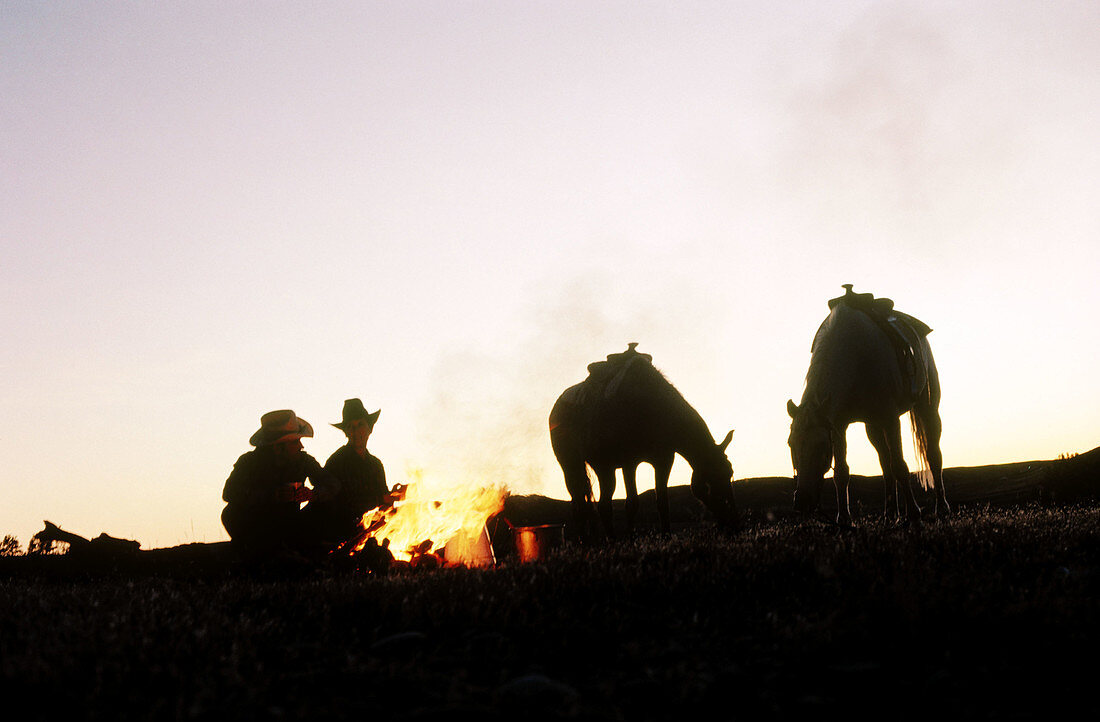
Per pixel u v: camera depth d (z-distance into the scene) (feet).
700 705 10.84
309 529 25.95
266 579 23.67
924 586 14.62
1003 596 15.11
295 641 14.15
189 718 10.11
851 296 35.22
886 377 32.63
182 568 28.12
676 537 27.81
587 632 14.25
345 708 10.85
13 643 13.15
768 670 12.16
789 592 16.61
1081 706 10.54
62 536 32.63
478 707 10.64
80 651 12.34
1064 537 20.38
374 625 15.48
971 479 62.34
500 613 14.96
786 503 57.67
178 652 12.57
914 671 11.95
